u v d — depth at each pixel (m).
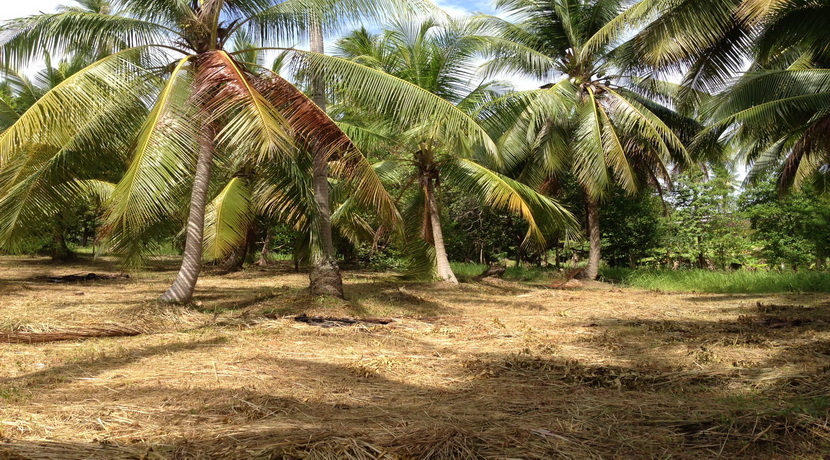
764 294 13.46
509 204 13.14
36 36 8.45
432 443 2.98
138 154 7.42
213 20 8.66
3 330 6.77
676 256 21.81
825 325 7.83
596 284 16.56
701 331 7.64
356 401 4.09
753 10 8.91
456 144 12.57
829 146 11.22
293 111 7.96
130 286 13.98
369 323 8.17
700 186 20.73
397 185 15.82
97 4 16.30
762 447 2.98
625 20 13.14
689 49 10.62
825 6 9.55
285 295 10.26
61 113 7.80
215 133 9.08
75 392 4.24
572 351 6.23
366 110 12.09
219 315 8.57
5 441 3.01
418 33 13.38
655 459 2.85
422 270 16.14
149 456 2.81
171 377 4.78
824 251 17.66
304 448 2.91
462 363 5.51
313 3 9.04
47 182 8.83
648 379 4.75
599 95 16.38
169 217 10.55
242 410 3.78
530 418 3.62
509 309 10.69
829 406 3.62
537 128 16.47
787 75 11.45
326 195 10.12
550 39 16.70
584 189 17.66
